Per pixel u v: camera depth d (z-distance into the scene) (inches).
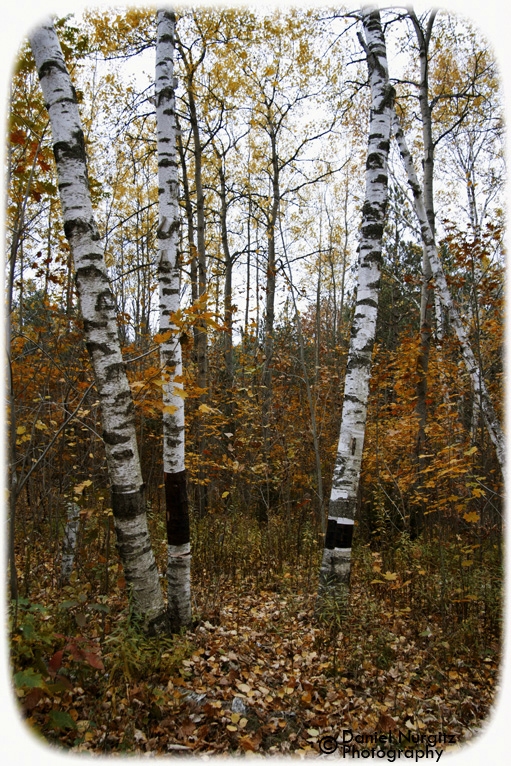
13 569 124.0
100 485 223.1
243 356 353.4
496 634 171.8
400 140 290.4
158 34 175.5
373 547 284.5
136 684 117.0
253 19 319.0
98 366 129.3
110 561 183.0
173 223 170.1
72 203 126.9
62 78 126.1
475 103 365.1
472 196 432.1
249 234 620.4
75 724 99.4
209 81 359.9
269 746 112.1
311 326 637.3
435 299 397.1
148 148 317.4
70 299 211.6
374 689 135.9
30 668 90.4
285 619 175.2
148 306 366.9
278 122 453.4
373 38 193.2
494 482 262.4
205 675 133.3
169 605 156.7
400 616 183.8
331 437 360.8
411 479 271.1
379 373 354.9
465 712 129.8
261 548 259.8
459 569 214.2
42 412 193.5
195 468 306.8
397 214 366.3
